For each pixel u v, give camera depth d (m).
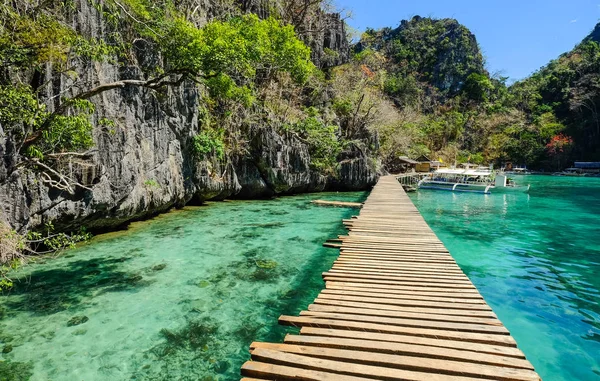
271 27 13.45
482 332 3.73
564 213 16.09
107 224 10.10
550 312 5.90
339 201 18.31
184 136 14.08
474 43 73.19
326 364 3.16
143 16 10.33
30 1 6.84
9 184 6.43
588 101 51.41
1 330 4.94
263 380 3.03
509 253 9.41
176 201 14.01
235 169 18.08
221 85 8.22
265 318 5.50
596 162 45.12
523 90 63.56
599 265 8.40
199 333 5.03
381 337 3.62
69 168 7.87
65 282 6.69
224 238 10.23
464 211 16.77
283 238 10.36
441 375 2.99
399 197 14.61
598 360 4.58
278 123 20.27
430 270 5.74
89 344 4.67
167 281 6.89
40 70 7.17
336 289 4.95
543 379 4.22
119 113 9.75
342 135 26.69
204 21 16.59
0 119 6.19
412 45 71.69
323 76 28.55
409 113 42.12
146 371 4.15
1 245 5.63
